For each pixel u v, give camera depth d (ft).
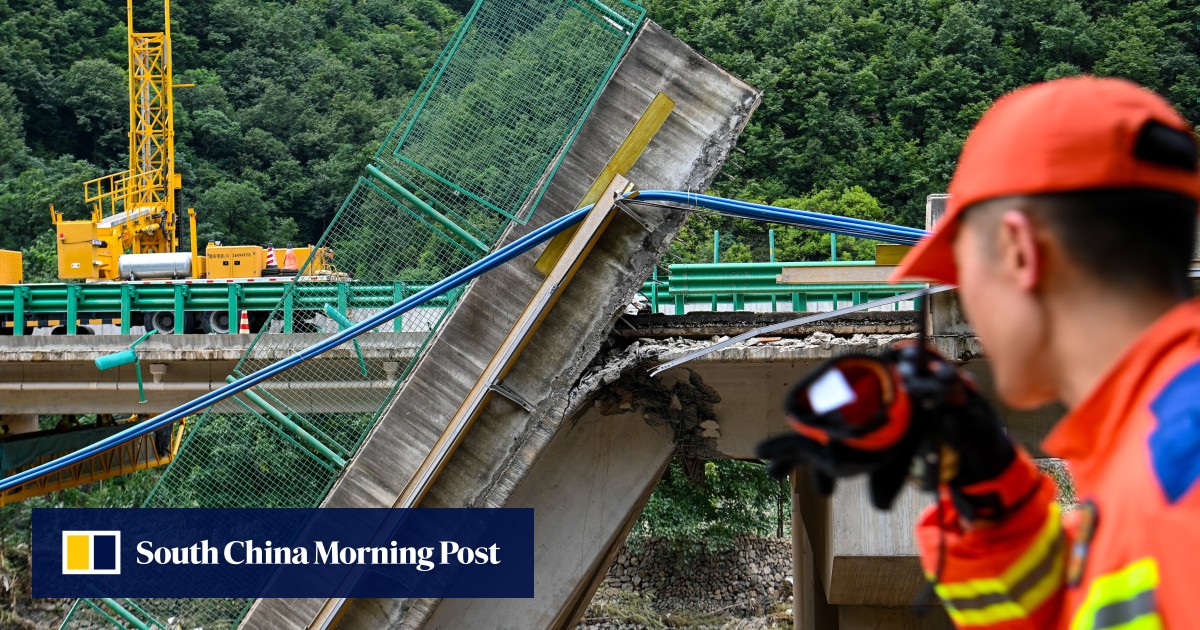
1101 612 3.57
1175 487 3.34
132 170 122.21
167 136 123.34
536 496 37.99
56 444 77.36
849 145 209.05
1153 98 4.11
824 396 4.23
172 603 36.91
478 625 37.96
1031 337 4.09
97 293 71.36
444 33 339.57
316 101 283.38
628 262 34.68
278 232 244.42
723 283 47.65
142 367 59.77
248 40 301.43
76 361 59.16
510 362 34.78
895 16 236.63
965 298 4.38
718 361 35.29
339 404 41.16
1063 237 3.91
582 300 34.99
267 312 76.02
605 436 37.86
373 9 339.77
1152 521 3.36
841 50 227.40
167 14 126.72
